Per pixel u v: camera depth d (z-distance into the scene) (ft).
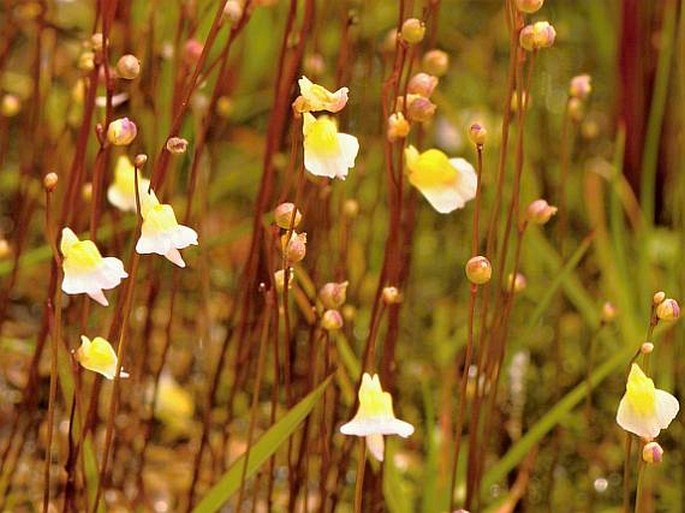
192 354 1.23
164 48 1.11
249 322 1.10
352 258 1.29
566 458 1.20
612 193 1.22
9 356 1.26
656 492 1.16
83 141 0.99
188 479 1.16
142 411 1.14
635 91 1.38
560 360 1.17
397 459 1.17
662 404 0.85
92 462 0.92
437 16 1.04
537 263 1.29
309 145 0.85
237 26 0.97
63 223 1.00
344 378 1.01
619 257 1.19
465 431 1.19
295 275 1.02
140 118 1.13
